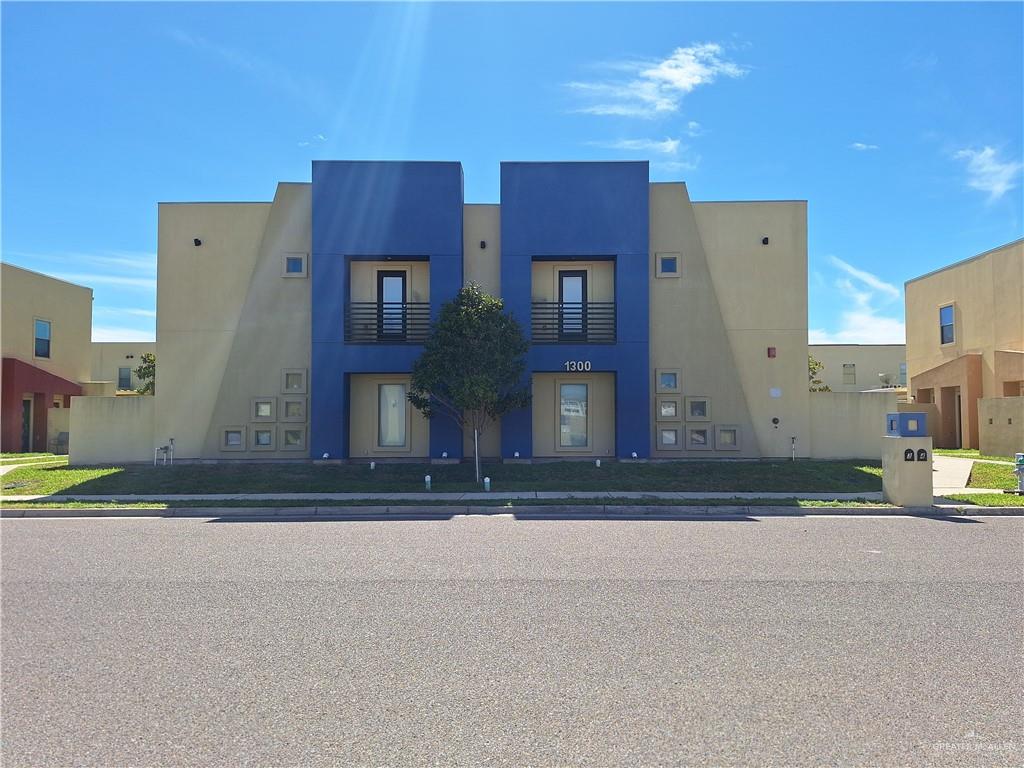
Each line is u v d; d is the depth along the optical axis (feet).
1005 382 91.40
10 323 109.19
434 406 64.13
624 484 57.52
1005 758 13.29
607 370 69.26
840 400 72.18
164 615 22.50
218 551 33.71
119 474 63.67
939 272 106.32
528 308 69.41
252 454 70.79
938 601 23.93
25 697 16.19
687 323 71.67
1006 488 56.90
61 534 39.65
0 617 22.36
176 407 72.13
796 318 72.23
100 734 14.35
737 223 72.69
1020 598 24.34
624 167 70.49
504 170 70.28
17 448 107.76
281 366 71.26
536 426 71.97
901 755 13.39
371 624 21.45
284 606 23.52
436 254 69.51
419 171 70.23
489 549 33.76
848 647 19.30
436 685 16.75
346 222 69.92
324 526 42.11
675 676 17.28
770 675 17.31
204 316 72.54
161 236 72.95
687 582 26.76
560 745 13.79
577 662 18.20
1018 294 90.07
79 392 121.39
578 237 69.92
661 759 13.24
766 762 13.12
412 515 47.21
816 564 30.07
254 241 72.84
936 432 103.91
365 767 12.99
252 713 15.29
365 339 71.46
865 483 58.23
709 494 53.47
